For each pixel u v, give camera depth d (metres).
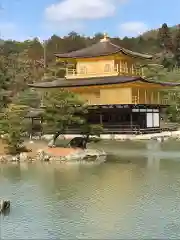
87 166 43.56
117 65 82.38
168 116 96.88
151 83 80.06
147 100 83.81
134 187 33.03
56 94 50.19
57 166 43.59
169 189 32.19
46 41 167.00
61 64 126.31
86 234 22.56
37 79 116.50
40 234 22.64
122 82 75.25
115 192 31.45
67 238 22.06
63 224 24.17
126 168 42.09
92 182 35.22
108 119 78.69
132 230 23.06
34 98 91.69
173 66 147.38
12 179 36.81
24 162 46.19
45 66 129.75
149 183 34.50
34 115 69.19
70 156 47.50
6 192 31.86
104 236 22.25
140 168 42.06
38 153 48.31
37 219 25.12
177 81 108.44
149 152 54.72
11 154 48.22
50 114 50.38
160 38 167.25
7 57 128.38
